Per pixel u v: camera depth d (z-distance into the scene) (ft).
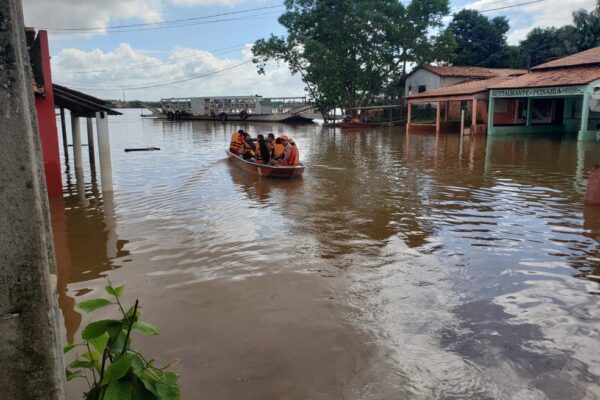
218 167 53.21
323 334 15.44
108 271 21.22
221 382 12.91
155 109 247.91
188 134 115.34
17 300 5.58
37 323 5.70
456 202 33.65
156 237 26.16
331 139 92.79
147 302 17.95
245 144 55.31
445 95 97.45
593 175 31.48
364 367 13.57
